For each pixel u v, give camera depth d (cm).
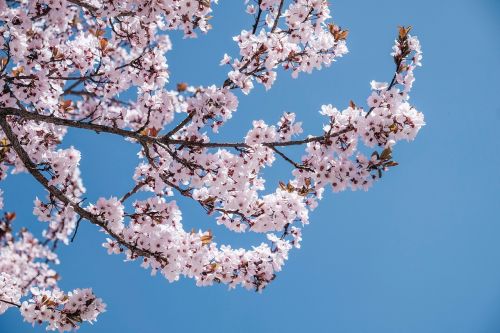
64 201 620
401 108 541
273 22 613
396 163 571
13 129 677
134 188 671
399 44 548
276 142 588
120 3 647
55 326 642
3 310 683
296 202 625
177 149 612
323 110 578
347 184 598
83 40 669
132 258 657
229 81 604
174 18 670
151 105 672
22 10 632
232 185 608
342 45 629
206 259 659
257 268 670
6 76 611
